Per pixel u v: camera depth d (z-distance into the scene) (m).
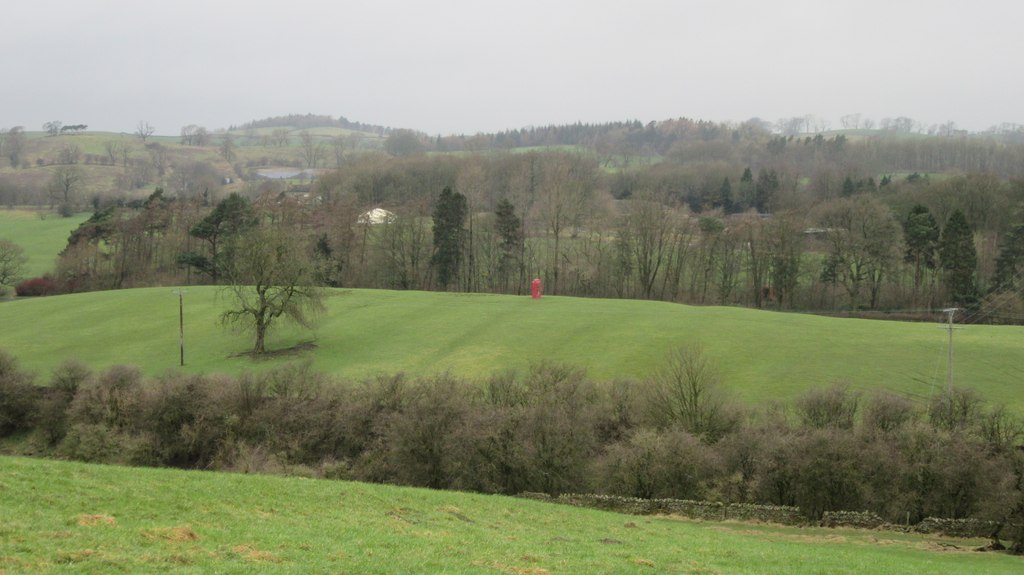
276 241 108.31
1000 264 142.62
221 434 74.94
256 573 23.41
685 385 73.75
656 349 99.38
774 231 156.12
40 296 155.12
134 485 34.00
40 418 82.44
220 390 78.56
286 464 69.06
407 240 171.88
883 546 46.78
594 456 64.12
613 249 172.50
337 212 175.00
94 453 72.75
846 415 70.19
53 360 104.69
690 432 65.69
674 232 167.38
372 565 25.83
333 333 114.56
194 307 130.00
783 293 154.88
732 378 88.44
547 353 100.56
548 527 39.44
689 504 55.00
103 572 21.84
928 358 92.56
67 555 22.77
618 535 39.19
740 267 165.25
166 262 179.25
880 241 146.88
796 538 48.16
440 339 109.19
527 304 130.12
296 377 82.44
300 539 28.72
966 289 139.75
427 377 87.06
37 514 26.95
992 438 61.97
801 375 88.25
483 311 124.12
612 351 99.50
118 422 77.81
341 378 87.06
